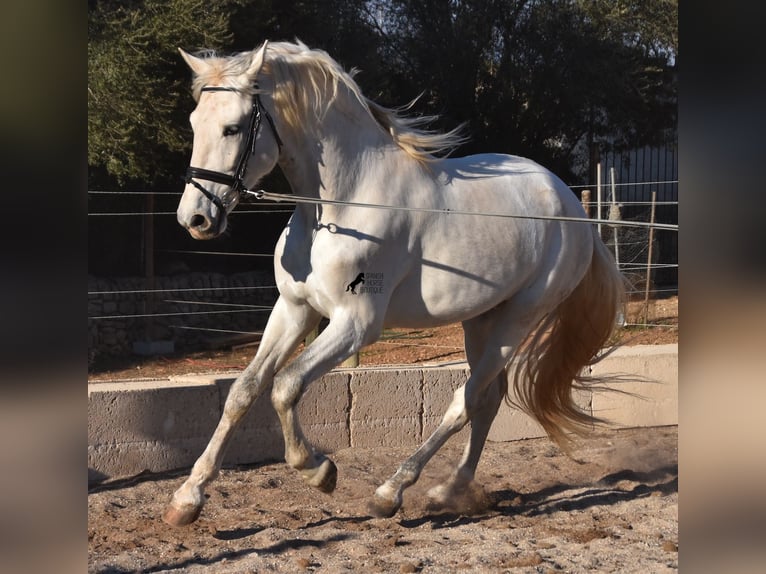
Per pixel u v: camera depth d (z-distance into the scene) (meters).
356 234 3.99
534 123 17.19
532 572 3.57
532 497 4.97
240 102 3.80
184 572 3.56
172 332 11.16
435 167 4.39
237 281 12.23
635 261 11.30
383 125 4.31
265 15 11.69
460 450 6.03
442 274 4.26
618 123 17.64
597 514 4.62
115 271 11.62
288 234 4.16
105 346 10.50
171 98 10.84
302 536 4.10
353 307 3.99
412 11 16.62
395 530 4.25
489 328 4.77
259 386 4.19
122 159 11.37
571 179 17.80
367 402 5.92
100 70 10.64
